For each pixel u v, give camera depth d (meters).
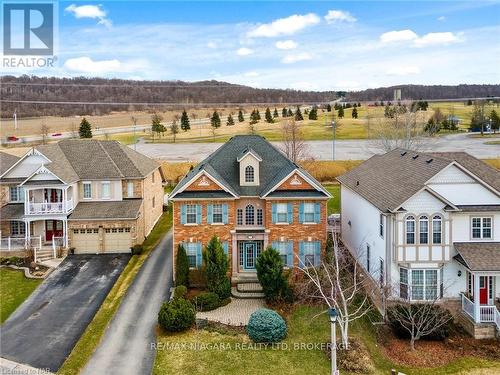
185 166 78.00
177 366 25.09
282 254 36.81
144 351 26.78
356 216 39.44
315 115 151.50
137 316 31.20
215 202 36.38
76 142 50.31
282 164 40.03
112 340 28.09
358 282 31.27
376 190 34.97
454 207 29.58
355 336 28.20
